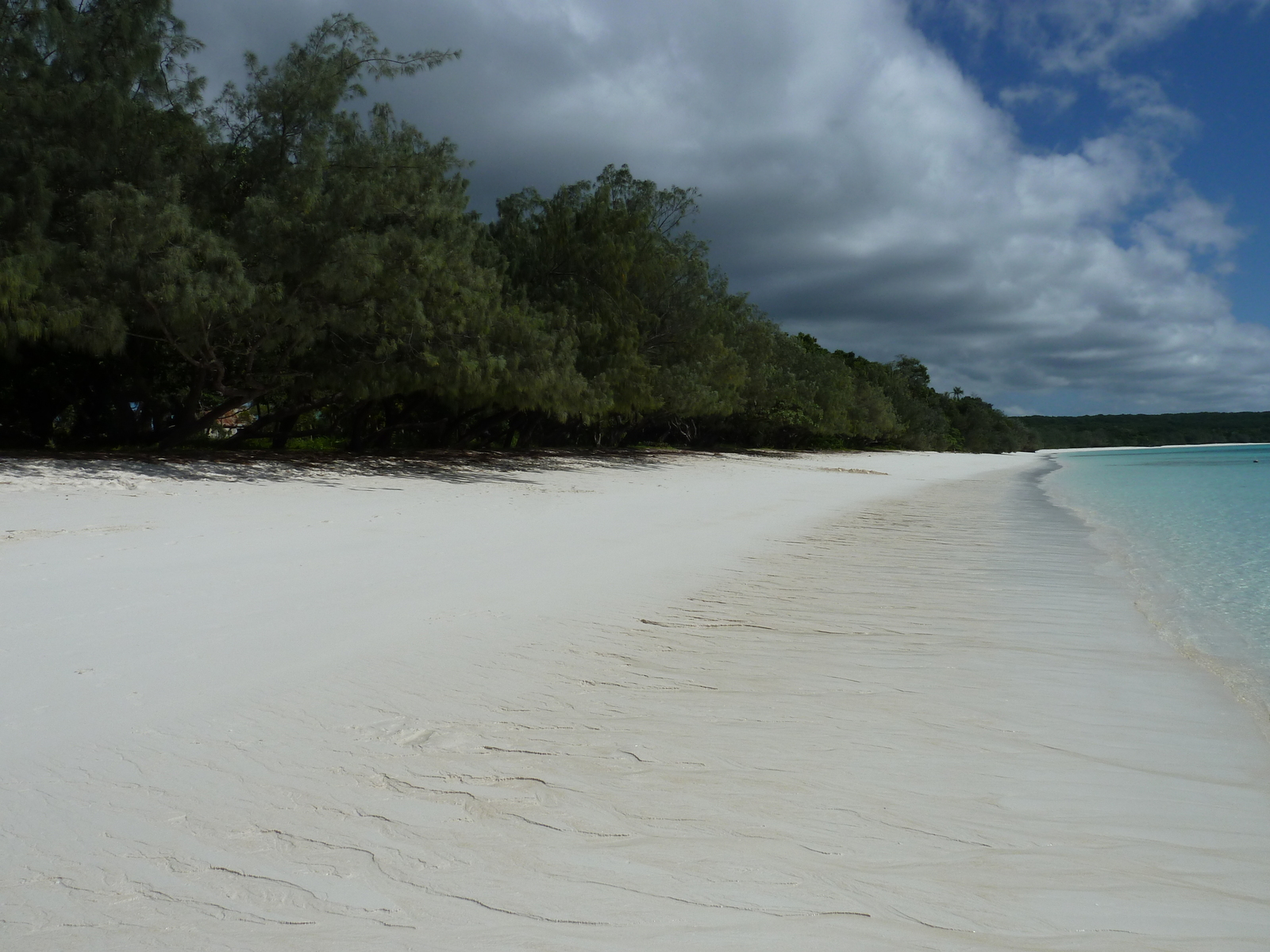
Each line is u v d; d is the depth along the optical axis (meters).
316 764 3.01
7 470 10.76
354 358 15.74
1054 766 3.16
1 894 2.17
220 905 2.16
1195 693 4.12
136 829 2.51
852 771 3.07
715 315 27.62
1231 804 2.87
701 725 3.52
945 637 5.12
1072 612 5.96
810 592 6.46
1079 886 2.33
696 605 5.85
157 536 7.45
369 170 14.55
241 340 14.08
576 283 23.05
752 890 2.27
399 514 10.23
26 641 4.19
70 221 12.33
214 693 3.63
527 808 2.73
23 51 12.32
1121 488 24.78
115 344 11.89
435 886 2.27
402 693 3.79
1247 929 2.14
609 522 10.60
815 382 46.97
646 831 2.60
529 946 2.01
